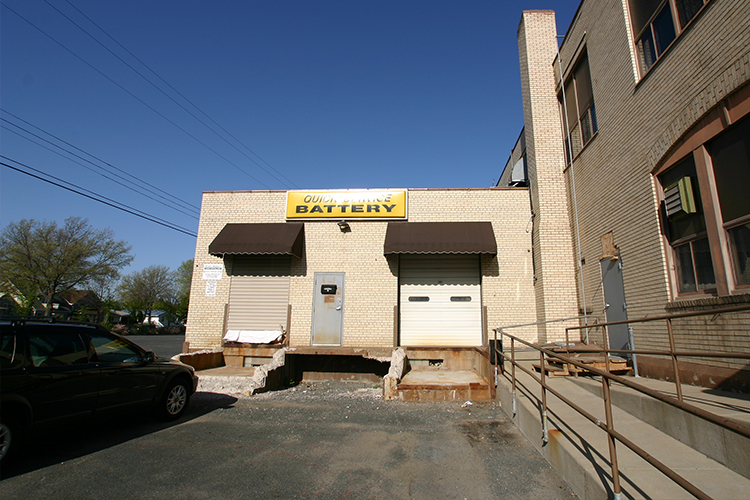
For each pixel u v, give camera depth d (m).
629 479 3.57
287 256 12.88
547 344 10.14
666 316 5.14
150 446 5.73
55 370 5.30
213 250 12.18
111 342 6.34
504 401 7.52
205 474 4.77
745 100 5.32
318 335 12.34
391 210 12.84
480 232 11.98
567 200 11.70
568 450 4.33
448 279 12.50
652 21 7.59
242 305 12.80
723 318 5.68
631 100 8.16
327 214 13.01
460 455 5.32
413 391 8.73
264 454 5.43
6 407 4.75
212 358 11.97
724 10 5.62
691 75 6.34
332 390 10.55
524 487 4.32
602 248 9.51
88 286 45.91
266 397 9.33
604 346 7.15
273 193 13.44
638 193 7.93
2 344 4.92
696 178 6.39
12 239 41.41
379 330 12.20
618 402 5.86
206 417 7.36
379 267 12.58
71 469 4.89
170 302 71.94
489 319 12.01
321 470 4.89
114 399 6.02
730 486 3.35
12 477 4.63
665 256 7.11
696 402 4.77
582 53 10.66
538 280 11.71
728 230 5.75
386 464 5.07
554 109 12.34
